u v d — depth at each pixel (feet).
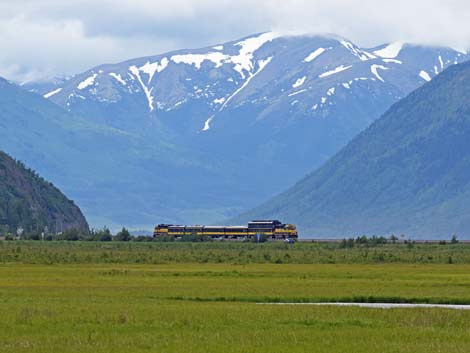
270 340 436.76
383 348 419.13
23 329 468.75
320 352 408.67
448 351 412.57
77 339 437.17
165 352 406.82
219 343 428.56
